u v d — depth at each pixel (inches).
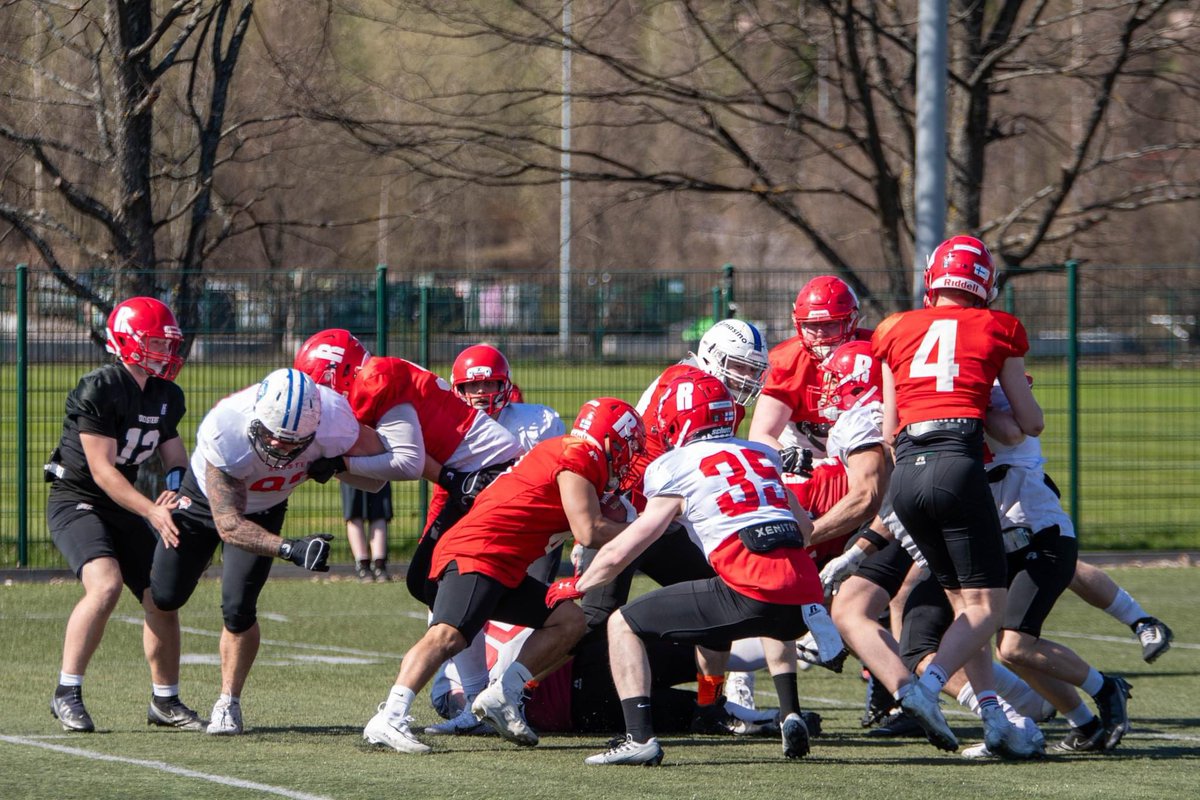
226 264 2536.9
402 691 890.7
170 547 950.4
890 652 885.2
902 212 2536.9
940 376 873.5
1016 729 890.7
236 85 2166.6
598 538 886.4
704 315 2059.5
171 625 980.6
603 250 4825.3
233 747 896.3
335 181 2573.8
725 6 2527.1
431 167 2477.9
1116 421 3068.4
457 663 1012.5
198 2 1900.8
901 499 879.1
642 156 3068.4
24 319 1886.1
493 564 901.2
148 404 984.9
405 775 798.5
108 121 1958.7
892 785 786.8
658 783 784.9
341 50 2217.0
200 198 1978.3
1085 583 1034.1
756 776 813.9
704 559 1021.2
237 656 952.9
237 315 1958.7
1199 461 2851.9
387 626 1533.0
